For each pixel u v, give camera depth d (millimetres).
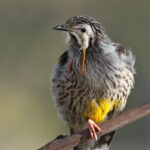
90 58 9938
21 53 20000
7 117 18578
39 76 19719
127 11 19906
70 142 8766
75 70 9992
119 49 10227
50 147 8594
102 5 20562
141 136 17828
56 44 20047
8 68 19719
